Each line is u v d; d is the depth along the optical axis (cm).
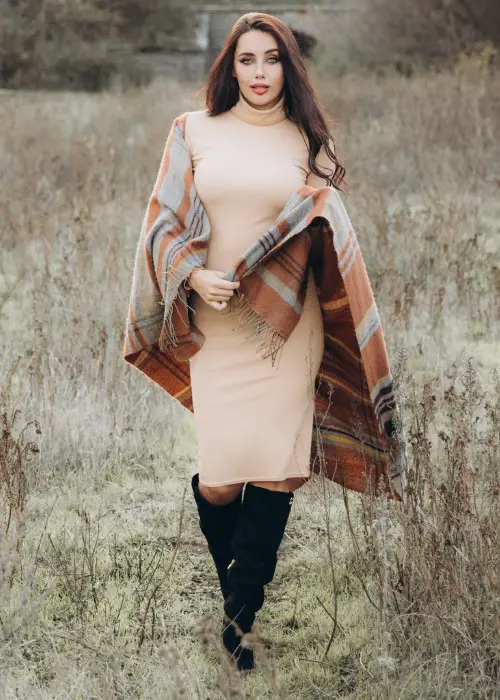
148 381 574
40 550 410
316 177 343
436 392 536
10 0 2619
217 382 334
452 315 722
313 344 338
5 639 352
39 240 904
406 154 1298
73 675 327
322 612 372
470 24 2108
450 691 308
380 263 796
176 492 482
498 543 327
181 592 393
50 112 1755
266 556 332
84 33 2661
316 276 339
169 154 342
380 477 360
